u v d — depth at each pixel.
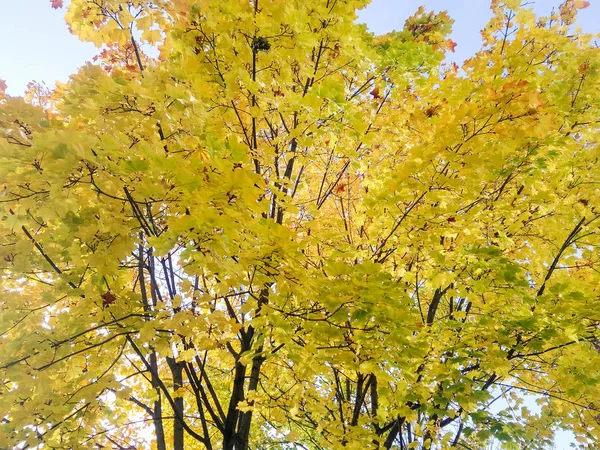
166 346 2.68
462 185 2.69
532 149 3.13
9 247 2.34
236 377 3.34
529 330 3.09
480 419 4.16
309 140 2.57
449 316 4.14
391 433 4.20
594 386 3.33
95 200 2.38
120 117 2.15
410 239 2.98
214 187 1.95
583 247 3.77
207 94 2.38
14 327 2.45
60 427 2.54
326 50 3.27
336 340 2.82
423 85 3.41
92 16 2.59
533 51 3.72
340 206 4.11
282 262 2.25
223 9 2.48
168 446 5.96
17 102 1.84
